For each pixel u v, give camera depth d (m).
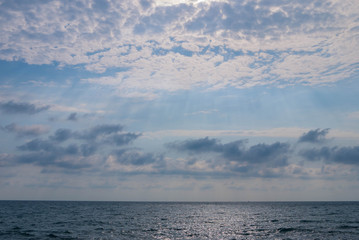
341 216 92.69
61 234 48.09
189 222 72.56
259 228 57.97
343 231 51.91
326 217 88.38
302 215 99.38
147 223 69.12
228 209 161.50
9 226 59.62
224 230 55.09
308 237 45.53
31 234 47.81
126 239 43.91
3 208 145.88
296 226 60.44
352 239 43.50
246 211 135.62
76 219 79.19
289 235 47.84
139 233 50.44
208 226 62.53
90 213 109.94
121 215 99.69
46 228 56.56
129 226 61.59
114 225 63.34
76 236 46.06
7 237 44.66
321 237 45.44
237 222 72.44
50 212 114.00
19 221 71.25
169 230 54.97
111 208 164.50
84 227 58.78
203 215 103.31
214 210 148.38
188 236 47.38
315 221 73.19
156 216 96.44
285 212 121.81
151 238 45.12
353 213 110.62
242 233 50.69
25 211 119.31
